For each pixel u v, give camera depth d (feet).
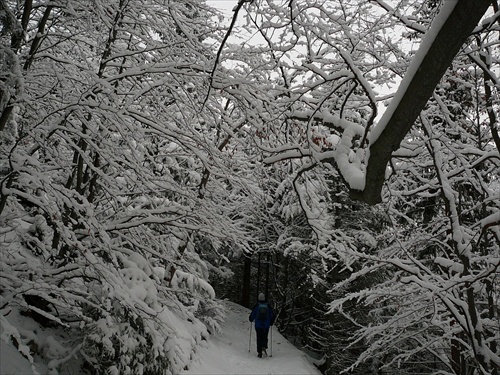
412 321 21.08
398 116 7.89
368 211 38.88
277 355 36.42
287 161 21.44
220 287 74.95
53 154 17.63
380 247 36.99
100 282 16.34
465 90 21.52
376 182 9.07
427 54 7.22
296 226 41.11
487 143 22.11
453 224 16.01
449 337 20.18
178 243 27.76
